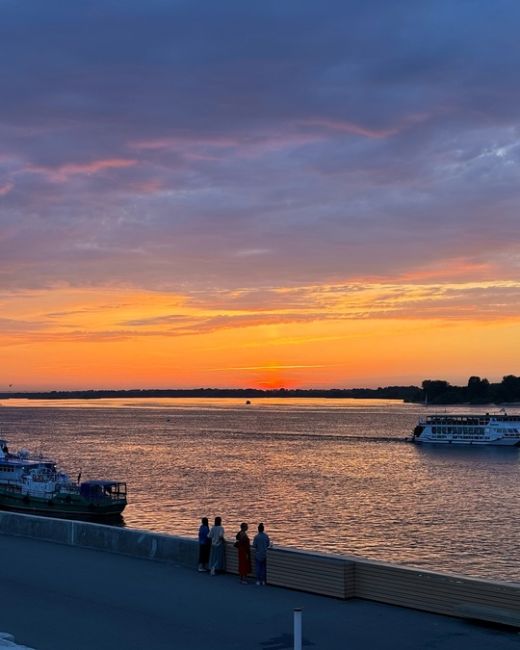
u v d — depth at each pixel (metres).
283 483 102.31
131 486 97.81
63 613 19.89
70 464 126.31
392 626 18.66
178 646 17.17
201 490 94.12
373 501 85.88
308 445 173.25
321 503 83.94
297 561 22.28
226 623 18.97
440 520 72.94
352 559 21.72
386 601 20.70
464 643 17.33
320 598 21.38
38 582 23.25
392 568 20.64
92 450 155.88
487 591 18.77
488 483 103.94
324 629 18.42
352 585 21.31
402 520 72.81
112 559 26.69
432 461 135.75
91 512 72.25
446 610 19.50
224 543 24.61
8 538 30.75
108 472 114.62
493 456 146.50
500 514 76.81
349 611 20.02
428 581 19.89
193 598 21.39
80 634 18.05
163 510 78.56
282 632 18.19
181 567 25.39
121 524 70.75
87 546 28.73
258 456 144.50
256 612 19.95
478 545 60.94
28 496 75.00
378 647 17.09
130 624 18.88
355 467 124.88
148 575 24.22
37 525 30.67
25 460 86.25
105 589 22.41
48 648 16.98
